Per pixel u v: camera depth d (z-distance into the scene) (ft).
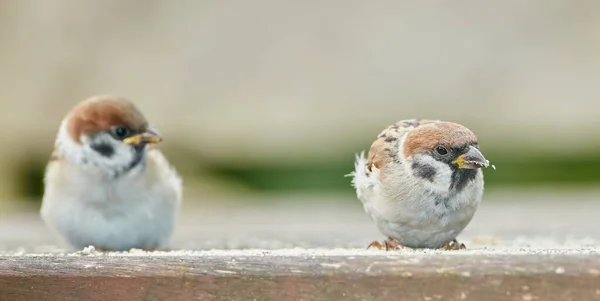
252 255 14.49
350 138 51.03
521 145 49.62
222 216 35.99
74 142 22.66
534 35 53.36
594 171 49.11
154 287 13.89
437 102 51.65
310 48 54.95
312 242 23.50
